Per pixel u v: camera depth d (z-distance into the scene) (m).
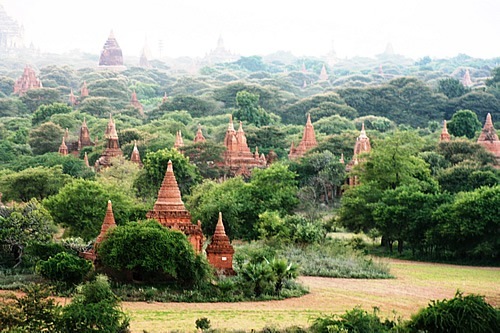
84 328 48.19
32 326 47.41
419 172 124.94
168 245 67.44
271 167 111.94
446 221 98.25
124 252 67.00
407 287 76.44
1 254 75.56
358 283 78.06
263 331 52.97
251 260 77.62
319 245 94.19
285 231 94.62
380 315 61.59
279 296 67.94
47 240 77.56
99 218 95.31
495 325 51.38
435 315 51.25
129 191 123.31
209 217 100.56
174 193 81.25
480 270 91.06
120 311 51.25
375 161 120.38
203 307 62.62
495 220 94.69
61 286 65.38
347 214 112.25
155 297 64.69
